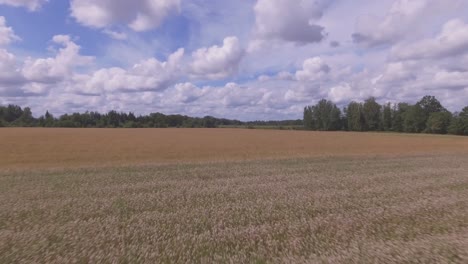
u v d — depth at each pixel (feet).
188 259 18.75
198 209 30.63
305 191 39.78
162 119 469.98
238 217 27.91
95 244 21.43
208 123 495.82
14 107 459.73
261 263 18.33
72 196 37.14
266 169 62.85
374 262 18.47
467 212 29.01
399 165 69.92
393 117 350.02
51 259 19.20
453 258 19.10
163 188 42.06
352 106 383.04
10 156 89.81
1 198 36.09
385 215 28.19
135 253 19.81
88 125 432.25
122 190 40.78
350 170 61.11
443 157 90.38
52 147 117.91
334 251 20.12
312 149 117.29
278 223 26.02
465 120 274.77
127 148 116.57
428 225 25.32
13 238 22.68
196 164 72.33
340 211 29.94
